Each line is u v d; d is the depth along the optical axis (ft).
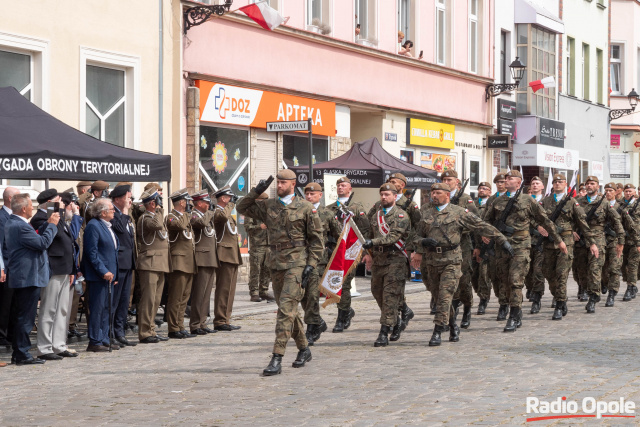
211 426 25.67
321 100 78.95
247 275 71.72
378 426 25.39
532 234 53.31
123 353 39.52
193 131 65.87
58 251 38.01
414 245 41.24
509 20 113.09
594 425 25.48
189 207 44.98
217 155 68.90
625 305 59.06
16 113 40.55
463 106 101.81
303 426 25.53
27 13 54.49
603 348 39.86
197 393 30.45
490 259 50.01
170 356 38.60
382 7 87.97
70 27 57.41
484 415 26.68
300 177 70.18
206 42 67.82
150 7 63.31
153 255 42.29
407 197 45.93
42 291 37.86
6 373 34.76
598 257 53.16
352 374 33.78
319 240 34.53
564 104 127.75
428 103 95.14
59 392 30.91
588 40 137.69
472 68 105.60
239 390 30.89
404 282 41.29
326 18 81.00
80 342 42.96
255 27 72.33
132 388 31.50
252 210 35.53
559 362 36.09
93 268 39.58
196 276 45.09
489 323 49.55
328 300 39.60
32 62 55.57
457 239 41.06
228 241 46.39
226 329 46.65
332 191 60.90
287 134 76.23
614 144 156.66
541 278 53.26
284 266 34.55
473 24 105.70
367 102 84.12
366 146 71.72
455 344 41.55
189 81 66.33
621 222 60.49
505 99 111.04
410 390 30.55
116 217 41.11
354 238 39.88
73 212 39.40
